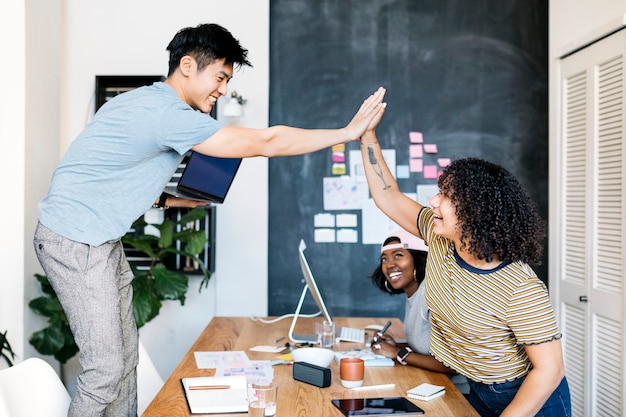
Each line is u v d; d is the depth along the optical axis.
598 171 3.74
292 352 2.43
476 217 1.84
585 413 3.84
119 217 2.16
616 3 3.53
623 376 3.43
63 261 2.11
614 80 3.55
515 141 4.78
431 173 4.76
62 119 4.64
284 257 4.77
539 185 4.78
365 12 4.78
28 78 3.69
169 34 4.66
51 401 2.00
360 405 1.97
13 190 3.64
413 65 4.77
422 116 4.77
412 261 2.85
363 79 4.78
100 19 4.65
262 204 4.68
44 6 3.89
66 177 2.13
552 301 4.28
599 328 3.71
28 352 3.74
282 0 4.78
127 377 2.40
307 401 2.03
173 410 1.91
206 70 2.22
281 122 4.77
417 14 4.78
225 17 4.66
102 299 2.13
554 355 1.84
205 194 2.40
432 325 2.23
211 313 4.67
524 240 1.85
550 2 4.32
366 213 4.75
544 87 4.78
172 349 4.67
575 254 4.00
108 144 2.10
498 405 2.11
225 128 2.13
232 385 2.13
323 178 4.77
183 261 4.62
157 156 2.18
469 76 4.78
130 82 4.59
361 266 4.76
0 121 3.63
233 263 4.70
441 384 2.25
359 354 2.60
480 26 4.78
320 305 3.14
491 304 1.89
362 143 2.43
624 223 3.44
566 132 4.12
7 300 3.64
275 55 4.77
